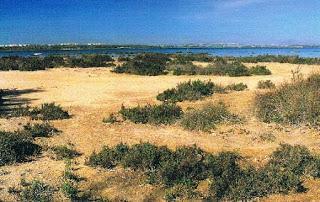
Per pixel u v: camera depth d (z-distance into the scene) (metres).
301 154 9.19
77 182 8.50
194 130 11.77
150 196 7.94
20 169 9.12
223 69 25.59
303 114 12.10
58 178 8.65
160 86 19.66
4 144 9.77
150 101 15.64
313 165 8.77
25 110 13.79
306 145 10.43
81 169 9.11
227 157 9.19
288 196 7.87
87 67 31.39
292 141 10.77
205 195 7.91
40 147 10.29
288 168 8.76
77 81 21.84
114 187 8.30
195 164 8.73
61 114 13.20
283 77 23.14
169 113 12.93
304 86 13.72
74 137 11.31
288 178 8.23
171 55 44.94
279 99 13.09
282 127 11.84
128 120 12.89
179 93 16.02
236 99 15.39
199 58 38.75
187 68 26.27
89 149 10.40
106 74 25.36
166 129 11.97
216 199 7.75
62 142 10.87
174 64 29.64
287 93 13.43
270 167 8.81
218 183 8.02
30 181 8.49
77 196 7.88
